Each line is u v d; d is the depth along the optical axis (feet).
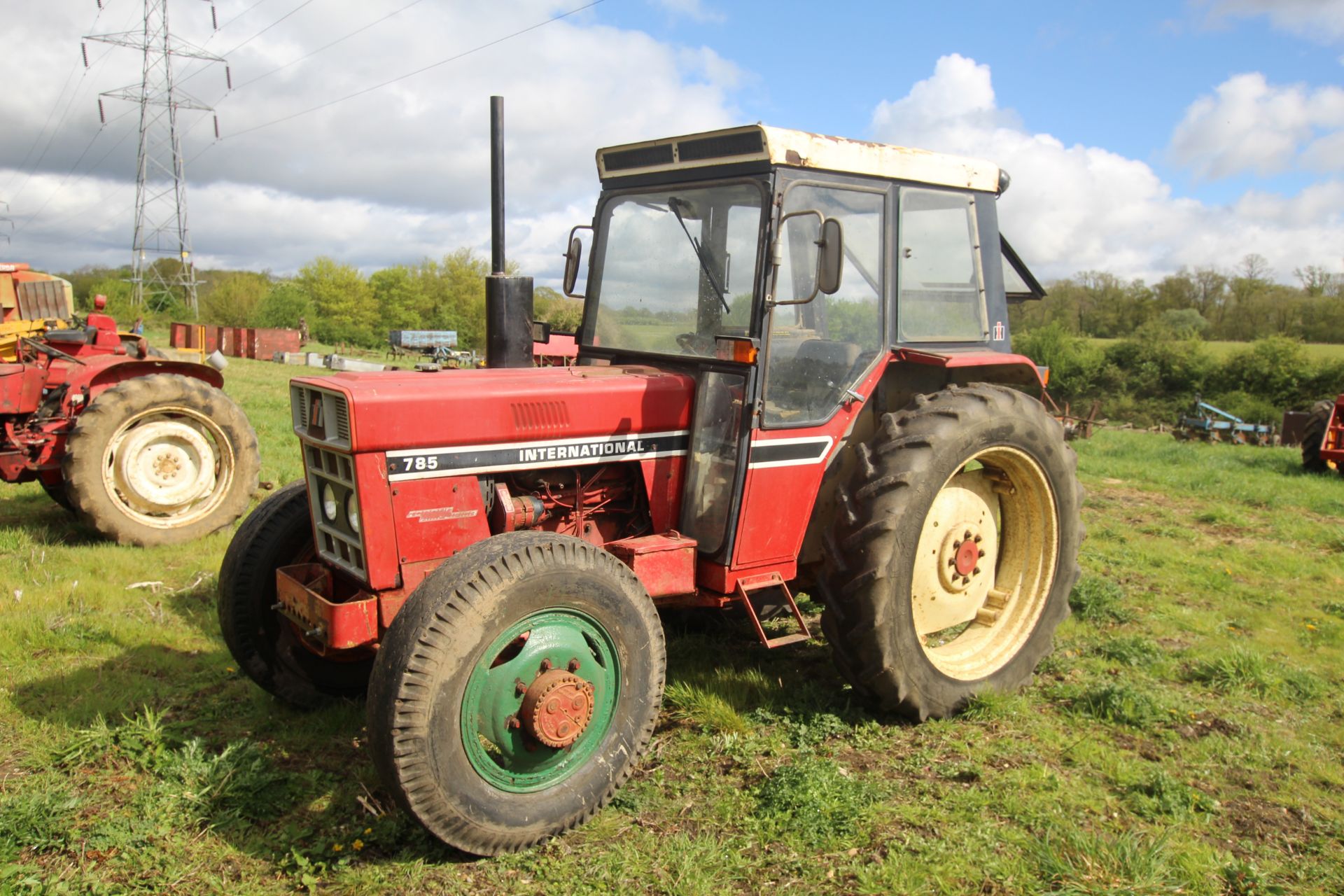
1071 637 16.03
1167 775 10.71
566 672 9.55
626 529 12.23
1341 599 18.51
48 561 18.60
